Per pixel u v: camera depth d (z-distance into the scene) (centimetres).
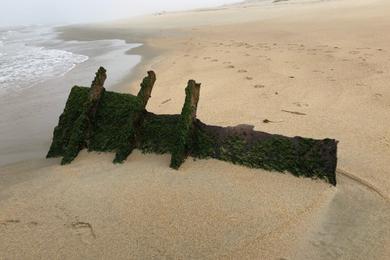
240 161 517
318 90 868
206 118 726
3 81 1219
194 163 529
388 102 766
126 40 2345
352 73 1004
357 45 1423
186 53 1569
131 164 541
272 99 820
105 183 496
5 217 439
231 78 1025
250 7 4062
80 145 582
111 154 570
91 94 594
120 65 1430
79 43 2334
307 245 383
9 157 630
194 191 468
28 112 884
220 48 1619
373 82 907
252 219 419
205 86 959
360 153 559
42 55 1806
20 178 538
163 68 1259
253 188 471
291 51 1405
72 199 467
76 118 606
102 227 415
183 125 532
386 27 1728
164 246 386
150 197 461
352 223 411
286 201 446
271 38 1816
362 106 750
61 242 396
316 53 1328
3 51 1980
